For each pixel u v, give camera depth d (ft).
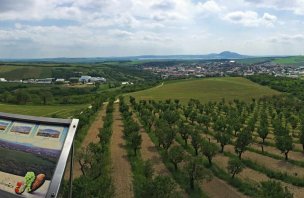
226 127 317.42
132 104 498.69
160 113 394.11
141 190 128.26
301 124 337.72
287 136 245.04
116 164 202.49
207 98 620.08
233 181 180.04
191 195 160.25
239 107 469.57
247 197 160.97
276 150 256.52
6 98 588.09
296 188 178.19
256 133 320.50
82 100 613.93
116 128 326.85
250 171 204.74
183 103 553.64
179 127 283.59
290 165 219.00
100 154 184.44
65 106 560.61
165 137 229.86
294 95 643.04
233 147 264.11
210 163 210.38
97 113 443.32
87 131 307.37
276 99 558.56
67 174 164.76
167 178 129.80
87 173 149.79
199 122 339.57
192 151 245.45
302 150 255.50
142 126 338.13
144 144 261.24
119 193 153.07
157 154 231.91
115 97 633.61
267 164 220.02
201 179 166.91
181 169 195.62
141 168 194.59
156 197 121.80
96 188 112.57
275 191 143.84
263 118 367.66
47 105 572.10
